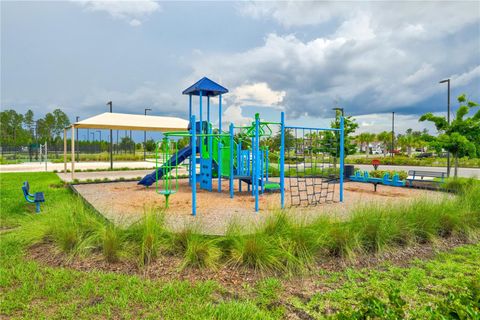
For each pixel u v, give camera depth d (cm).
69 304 323
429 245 522
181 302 327
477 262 454
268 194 1095
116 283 366
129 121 1731
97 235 461
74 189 1134
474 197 700
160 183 1386
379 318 217
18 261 433
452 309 204
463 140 1289
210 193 1106
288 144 1055
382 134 5762
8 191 1091
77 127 1633
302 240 441
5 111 7812
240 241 440
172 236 464
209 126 1200
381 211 543
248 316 299
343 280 389
